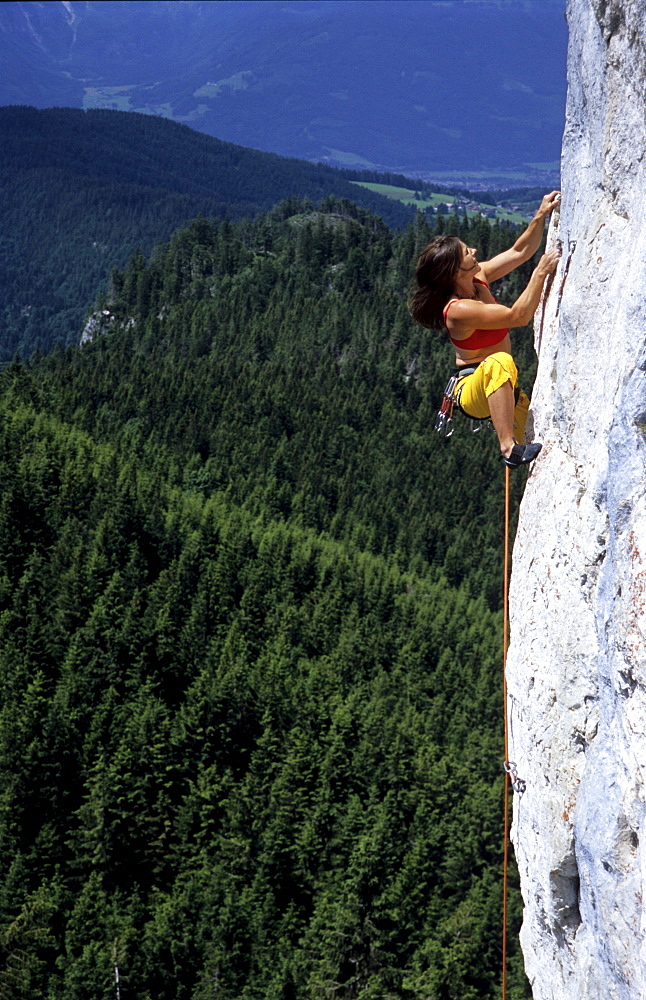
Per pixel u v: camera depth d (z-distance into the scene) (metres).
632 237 5.41
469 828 69.56
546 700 6.23
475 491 162.25
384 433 177.25
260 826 73.88
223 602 105.81
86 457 129.62
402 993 61.91
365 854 66.12
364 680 103.25
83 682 85.00
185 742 81.56
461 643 110.50
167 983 63.75
